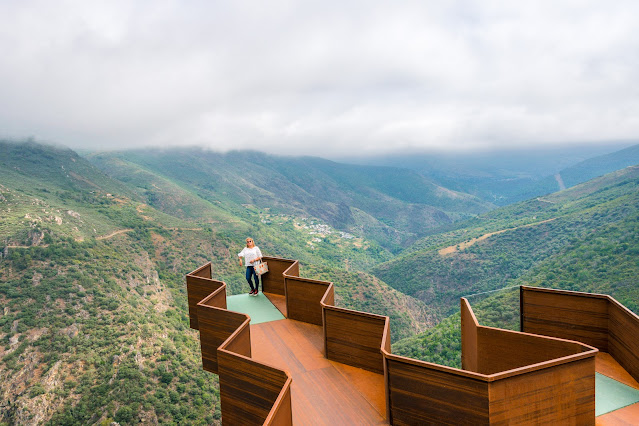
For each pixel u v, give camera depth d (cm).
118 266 8619
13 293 6662
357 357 480
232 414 396
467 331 473
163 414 5384
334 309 489
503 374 289
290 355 526
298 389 435
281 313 702
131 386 5578
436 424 321
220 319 526
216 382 6344
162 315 7981
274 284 827
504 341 390
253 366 370
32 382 5397
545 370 302
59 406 5175
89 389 5412
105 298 7212
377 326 457
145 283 8819
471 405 300
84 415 5100
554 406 307
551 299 486
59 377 5503
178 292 9419
